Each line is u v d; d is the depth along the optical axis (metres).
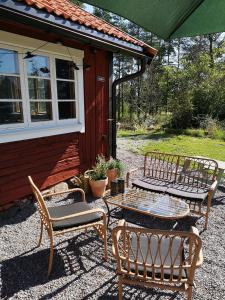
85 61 4.89
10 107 3.76
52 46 4.15
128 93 18.14
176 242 2.42
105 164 4.91
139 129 13.82
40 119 4.25
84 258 2.87
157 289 2.43
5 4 2.66
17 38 3.61
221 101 14.02
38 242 3.13
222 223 3.74
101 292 2.38
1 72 3.57
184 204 3.34
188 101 13.58
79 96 4.85
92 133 5.36
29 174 4.11
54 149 4.49
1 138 3.59
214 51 16.66
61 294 2.35
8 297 2.30
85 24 3.69
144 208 3.20
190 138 11.12
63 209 3.03
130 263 2.03
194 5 1.65
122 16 1.67
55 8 3.47
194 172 4.57
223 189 5.04
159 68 18.86
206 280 2.55
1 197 3.75
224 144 9.73
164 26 1.86
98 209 2.75
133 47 4.85
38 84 4.13
